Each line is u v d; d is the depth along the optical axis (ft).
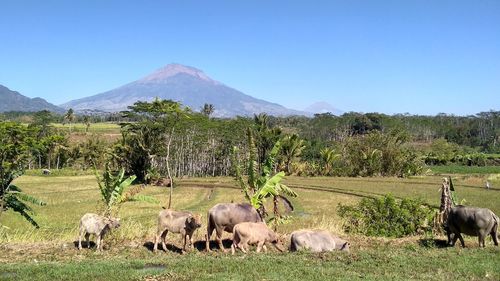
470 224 43.19
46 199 148.25
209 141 268.41
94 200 145.89
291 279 30.86
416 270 33.88
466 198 131.23
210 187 193.88
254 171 57.26
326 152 264.11
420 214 60.59
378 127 428.97
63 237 54.19
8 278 31.53
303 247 41.91
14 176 67.82
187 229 41.96
